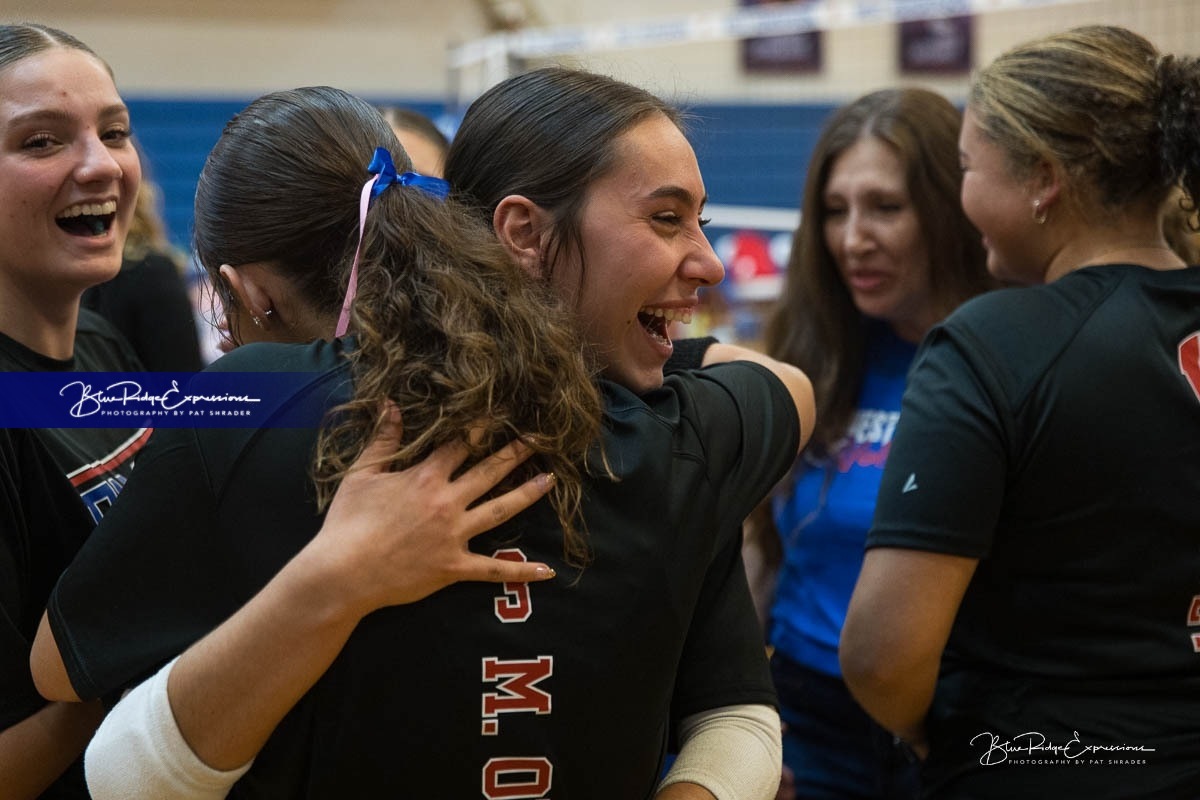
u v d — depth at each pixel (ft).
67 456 4.32
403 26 24.30
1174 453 4.14
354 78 24.09
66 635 3.04
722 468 3.48
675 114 3.72
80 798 4.16
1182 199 4.59
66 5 22.00
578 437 3.12
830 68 26.73
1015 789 4.25
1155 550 4.15
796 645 6.38
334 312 3.62
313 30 23.68
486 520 3.00
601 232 3.39
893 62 26.53
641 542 3.20
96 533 3.13
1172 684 4.16
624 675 3.16
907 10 22.06
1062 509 4.19
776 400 3.79
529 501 3.06
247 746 2.92
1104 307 4.28
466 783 3.00
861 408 6.55
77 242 4.38
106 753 2.94
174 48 22.84
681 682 3.77
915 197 6.20
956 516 4.20
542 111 3.51
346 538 2.89
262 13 23.31
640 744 3.25
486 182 3.57
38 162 4.21
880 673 4.33
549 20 25.98
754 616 3.94
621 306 3.45
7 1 15.07
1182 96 4.29
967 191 4.82
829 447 6.47
